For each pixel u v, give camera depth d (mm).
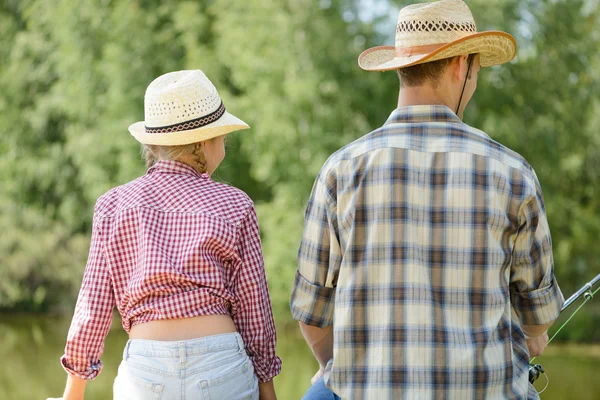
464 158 2695
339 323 2711
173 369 2986
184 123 3252
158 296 3049
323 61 21750
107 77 24641
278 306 21828
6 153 27594
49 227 27469
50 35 27469
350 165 2758
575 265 25922
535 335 2898
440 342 2613
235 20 22797
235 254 3156
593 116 25641
